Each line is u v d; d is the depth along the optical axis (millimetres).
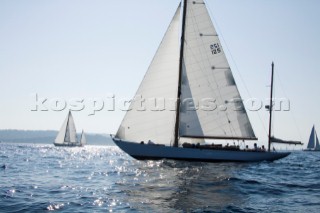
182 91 39469
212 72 40531
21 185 24438
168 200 19094
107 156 73188
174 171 32375
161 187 23641
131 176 29906
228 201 18953
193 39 40281
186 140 40625
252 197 20266
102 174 32312
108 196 20266
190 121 39531
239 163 39125
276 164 41500
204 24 40562
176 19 39219
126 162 48906
